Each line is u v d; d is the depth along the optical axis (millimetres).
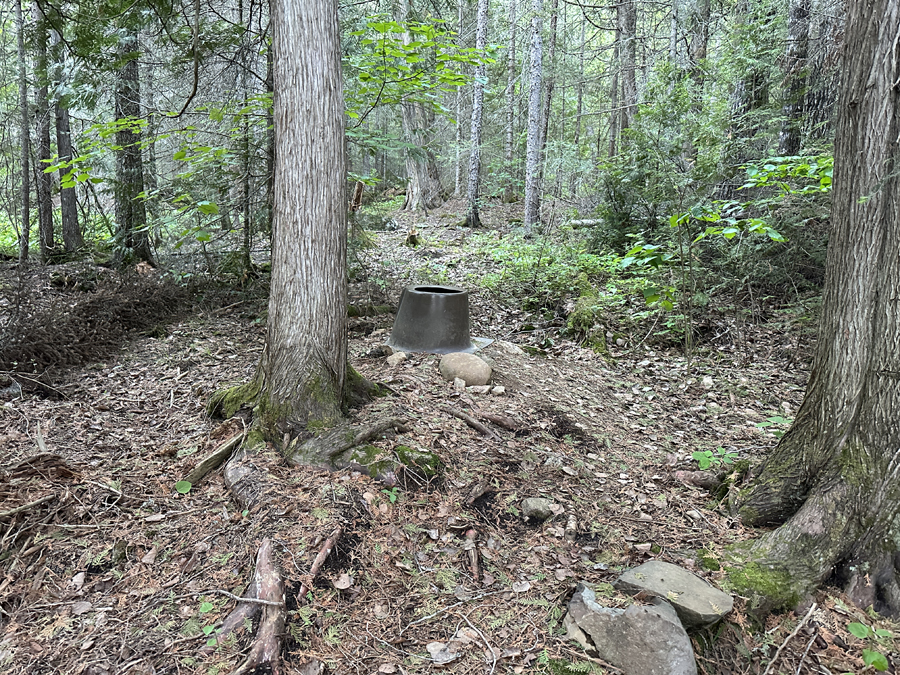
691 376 5898
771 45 8039
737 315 6824
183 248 8758
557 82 18266
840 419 2941
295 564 2709
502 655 2467
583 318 7031
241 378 4961
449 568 2895
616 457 4039
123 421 4250
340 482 3191
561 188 14227
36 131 9094
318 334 3660
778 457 3289
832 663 2480
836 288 2922
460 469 3498
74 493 3217
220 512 3152
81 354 5410
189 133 5805
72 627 2516
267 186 6875
